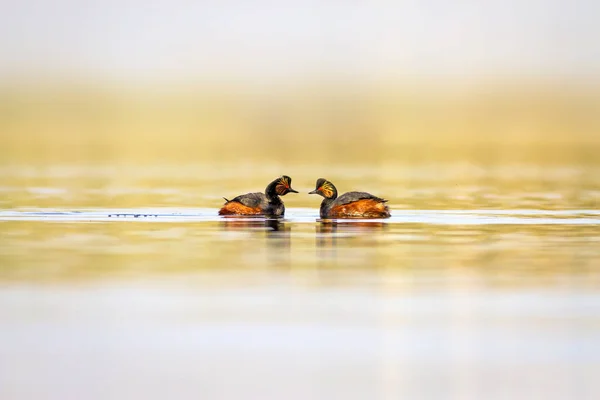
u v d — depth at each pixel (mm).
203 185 48844
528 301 20406
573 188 47062
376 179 53656
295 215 34375
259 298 20641
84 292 21078
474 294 21000
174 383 15945
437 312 19594
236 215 33406
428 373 16422
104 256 25031
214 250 25969
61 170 59938
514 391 15688
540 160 71438
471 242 27578
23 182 49625
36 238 28172
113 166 64375
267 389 15711
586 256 25188
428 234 29234
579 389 15750
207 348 17469
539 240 28016
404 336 18125
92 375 16188
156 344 17688
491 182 51344
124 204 38156
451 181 52188
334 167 64188
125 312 19547
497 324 18812
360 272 23078
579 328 18531
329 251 25859
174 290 21266
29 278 22391
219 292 21094
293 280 22234
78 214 34469
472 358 17047
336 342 17844
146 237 28422
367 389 15734
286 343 17781
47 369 16484
